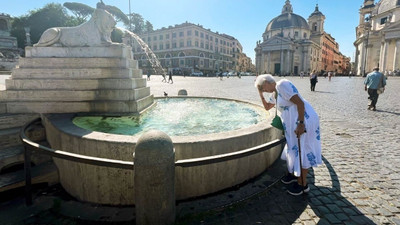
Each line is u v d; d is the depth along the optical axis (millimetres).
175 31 68688
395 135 5391
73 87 4953
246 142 2996
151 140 2119
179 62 69375
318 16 83875
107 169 2672
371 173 3443
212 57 76250
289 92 2617
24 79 4879
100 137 2777
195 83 25953
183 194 2748
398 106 9695
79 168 2830
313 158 2703
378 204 2672
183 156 2697
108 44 5363
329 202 2717
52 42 5250
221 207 2600
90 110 4863
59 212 2670
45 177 3170
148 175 2096
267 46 73500
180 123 4723
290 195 2867
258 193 2859
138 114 4973
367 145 4707
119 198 2725
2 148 3830
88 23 5359
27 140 2689
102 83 5035
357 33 71312
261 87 3059
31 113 4664
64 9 55188
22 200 2943
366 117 7527
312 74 17141
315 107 9570
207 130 4211
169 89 16922
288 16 75875
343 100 11758
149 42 74750
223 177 2883
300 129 2592
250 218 2459
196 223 2391
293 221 2398
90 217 2555
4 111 4613
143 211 2180
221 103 7156
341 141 4977
